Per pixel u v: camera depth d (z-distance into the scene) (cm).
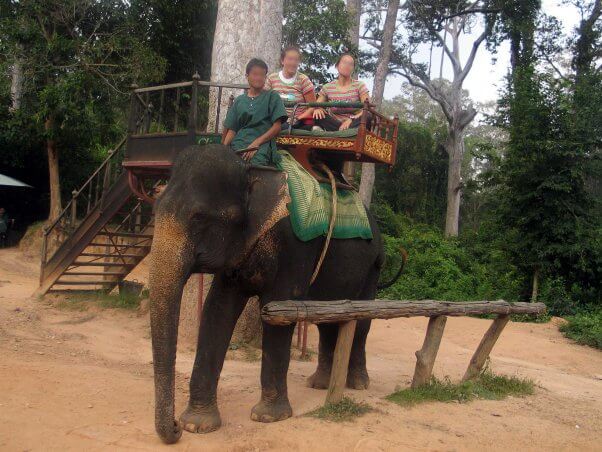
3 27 1772
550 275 1695
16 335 826
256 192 463
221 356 494
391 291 1662
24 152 2273
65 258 1148
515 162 1708
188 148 454
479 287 1684
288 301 470
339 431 476
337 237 561
